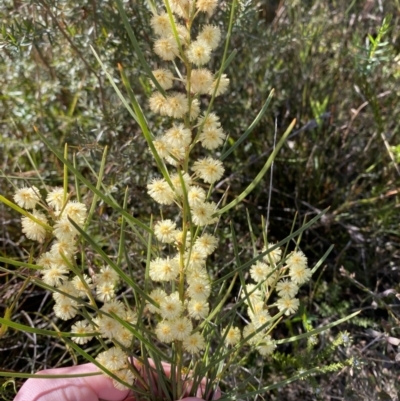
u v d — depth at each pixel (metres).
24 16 0.32
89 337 0.18
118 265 0.16
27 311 0.34
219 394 0.23
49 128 0.37
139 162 0.34
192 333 0.17
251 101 0.41
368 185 0.41
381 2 0.43
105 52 0.33
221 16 0.33
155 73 0.15
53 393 0.23
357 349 0.29
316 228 0.39
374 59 0.34
